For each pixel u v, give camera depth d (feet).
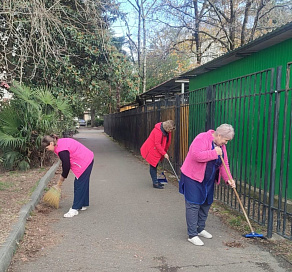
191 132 23.75
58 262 11.62
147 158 23.63
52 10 27.84
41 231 14.55
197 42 60.75
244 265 11.46
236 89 17.11
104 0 32.50
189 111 24.09
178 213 17.56
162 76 70.90
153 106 35.37
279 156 17.56
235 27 52.11
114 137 75.15
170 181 26.04
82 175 16.89
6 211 15.81
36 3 23.56
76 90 43.55
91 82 40.45
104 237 14.02
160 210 18.10
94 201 19.95
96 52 37.50
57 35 33.40
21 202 17.56
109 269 11.16
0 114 28.81
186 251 12.63
